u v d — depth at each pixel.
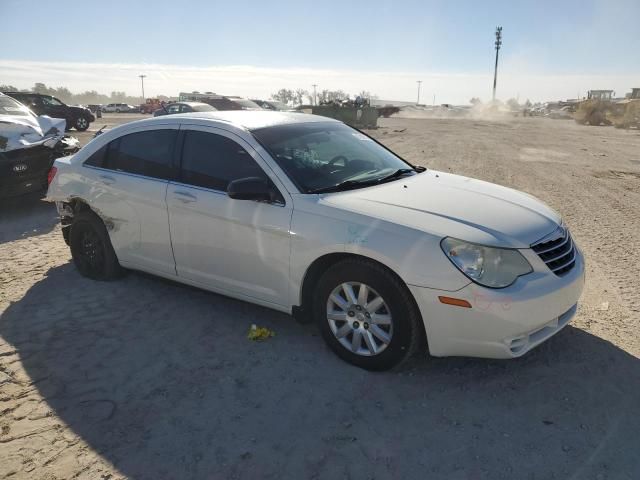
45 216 7.78
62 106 23.27
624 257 5.80
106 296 4.74
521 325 3.04
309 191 3.66
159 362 3.65
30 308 4.50
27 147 7.50
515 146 20.44
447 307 3.06
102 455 2.75
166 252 4.38
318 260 3.53
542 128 36.69
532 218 3.49
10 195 7.49
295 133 4.25
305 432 2.92
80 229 5.07
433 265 3.06
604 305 4.48
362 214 3.35
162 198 4.26
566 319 3.43
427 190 3.85
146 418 3.05
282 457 2.72
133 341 3.94
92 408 3.15
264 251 3.72
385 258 3.17
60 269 5.45
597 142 23.19
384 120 50.53
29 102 22.52
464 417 3.03
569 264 3.44
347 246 3.31
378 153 4.65
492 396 3.22
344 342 3.58
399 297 3.21
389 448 2.78
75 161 5.05
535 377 3.41
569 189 10.28
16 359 3.70
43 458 2.73
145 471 2.64
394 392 3.27
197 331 4.09
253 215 3.73
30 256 5.89
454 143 21.38
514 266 3.11
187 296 4.73
